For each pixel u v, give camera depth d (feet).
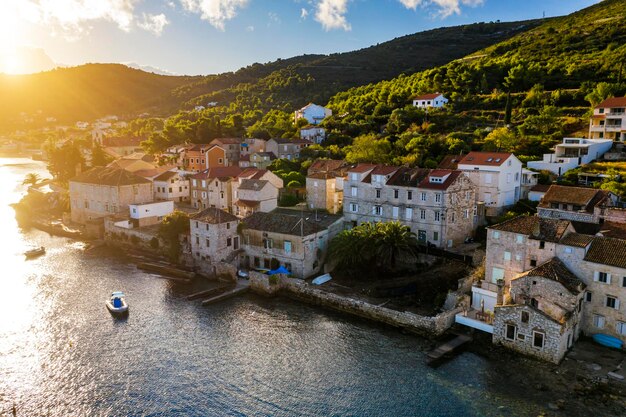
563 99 522.88
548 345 184.03
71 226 420.77
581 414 155.02
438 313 224.74
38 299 258.37
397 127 512.63
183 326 225.15
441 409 161.07
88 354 200.64
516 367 183.52
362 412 161.17
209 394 173.06
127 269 310.04
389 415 159.22
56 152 527.40
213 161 524.11
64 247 363.97
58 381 181.47
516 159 326.44
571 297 189.26
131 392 174.70
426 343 206.49
